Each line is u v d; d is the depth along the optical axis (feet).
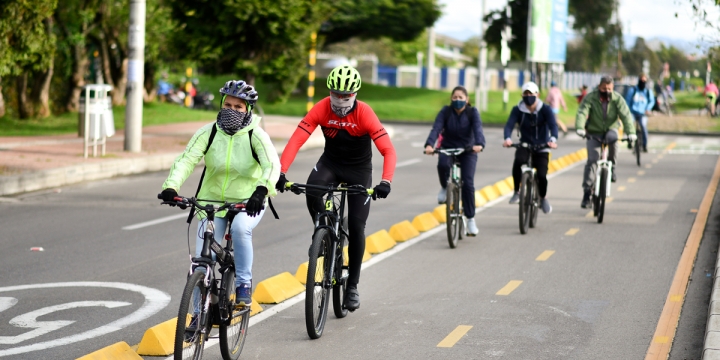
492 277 72.84
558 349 52.47
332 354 51.52
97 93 149.38
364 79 595.06
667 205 116.16
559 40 379.76
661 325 57.77
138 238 88.84
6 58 140.26
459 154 89.30
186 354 43.57
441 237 92.63
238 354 49.80
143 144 176.86
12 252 80.94
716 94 354.54
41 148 159.74
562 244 88.38
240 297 48.21
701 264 78.33
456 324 58.03
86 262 76.95
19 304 62.28
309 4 200.54
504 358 50.62
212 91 440.45
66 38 221.66
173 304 62.95
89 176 134.82
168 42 209.67
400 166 164.96
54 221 98.22
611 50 654.53
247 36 197.36
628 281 71.36
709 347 47.70
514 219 105.40
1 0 133.69
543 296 65.98
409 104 386.52
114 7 238.27
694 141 246.06
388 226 98.12
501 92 473.26
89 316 59.36
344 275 58.95
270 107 368.07
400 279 72.02
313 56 308.19
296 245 86.48
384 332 56.13
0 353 50.88
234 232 47.21
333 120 55.31
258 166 47.85
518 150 95.81
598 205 102.53
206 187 48.16
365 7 382.83
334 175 56.80
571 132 281.74
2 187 117.19
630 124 101.35
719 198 122.62
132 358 49.34
